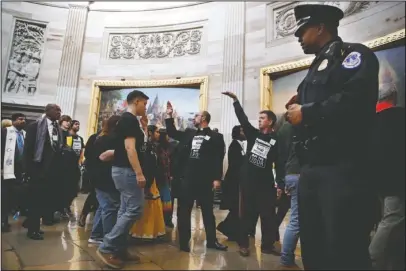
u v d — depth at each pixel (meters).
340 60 1.69
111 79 10.80
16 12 10.52
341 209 1.55
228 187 4.11
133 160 2.63
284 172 3.26
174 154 4.12
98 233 3.52
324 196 1.61
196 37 10.27
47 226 4.29
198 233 4.37
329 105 1.50
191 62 10.12
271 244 3.39
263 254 3.34
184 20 10.52
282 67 8.09
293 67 7.85
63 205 4.67
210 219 3.54
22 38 10.57
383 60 5.71
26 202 4.02
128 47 10.98
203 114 3.70
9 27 10.34
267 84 8.35
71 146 5.36
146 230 3.65
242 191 3.40
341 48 1.74
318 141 1.69
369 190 1.59
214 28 9.97
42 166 3.62
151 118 10.09
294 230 2.90
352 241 1.53
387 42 5.63
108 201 3.29
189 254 3.23
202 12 10.30
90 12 11.36
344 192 1.56
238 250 3.48
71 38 10.98
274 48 8.55
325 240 1.61
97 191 3.36
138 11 11.14
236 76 9.09
